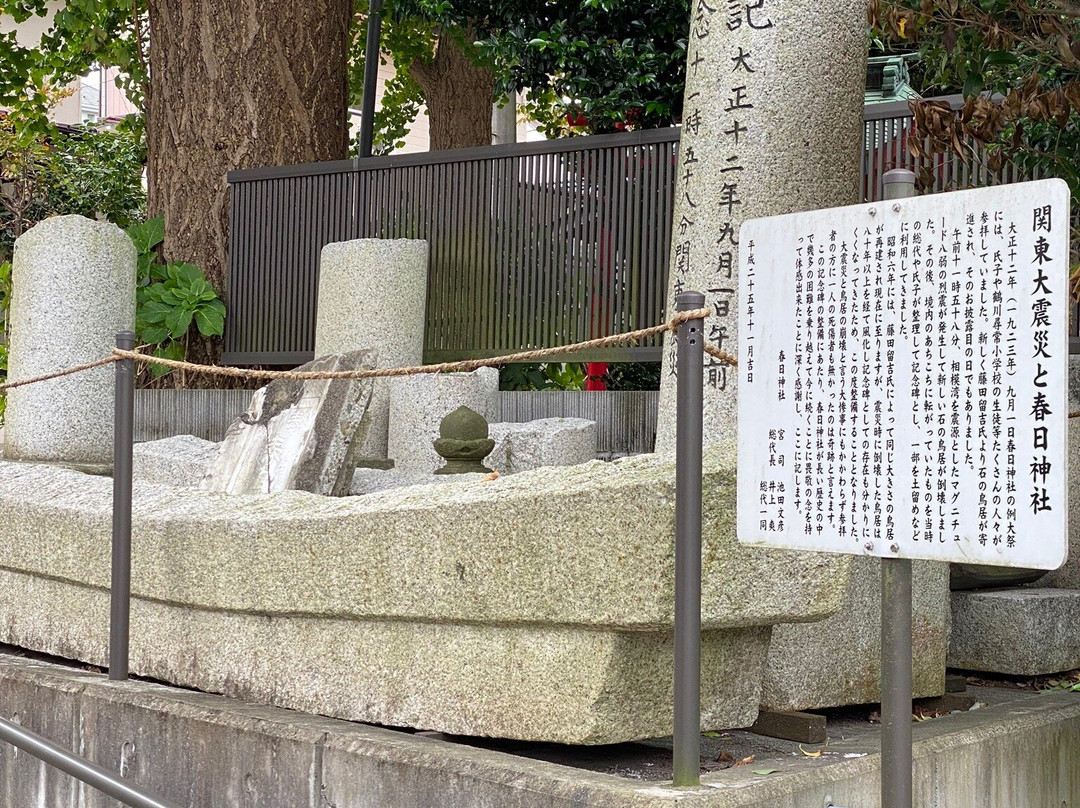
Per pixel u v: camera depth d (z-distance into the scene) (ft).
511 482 13.05
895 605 9.64
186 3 40.11
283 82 40.09
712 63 17.60
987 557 9.03
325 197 36.73
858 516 9.80
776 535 10.36
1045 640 17.85
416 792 11.94
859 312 9.88
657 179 30.86
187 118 40.06
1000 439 9.01
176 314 37.55
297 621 14.61
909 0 16.44
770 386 10.44
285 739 13.16
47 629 18.30
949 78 18.79
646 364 39.60
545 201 32.65
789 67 17.07
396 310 32.09
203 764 13.99
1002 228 9.09
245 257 38.24
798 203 16.96
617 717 11.82
